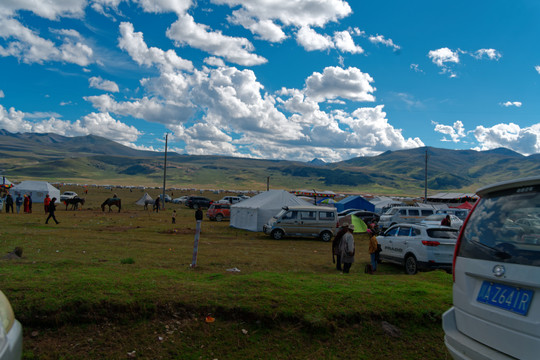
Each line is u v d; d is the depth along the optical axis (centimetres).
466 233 339
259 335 488
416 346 482
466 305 318
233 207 2981
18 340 285
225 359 434
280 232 2264
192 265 984
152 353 439
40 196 5256
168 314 520
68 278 633
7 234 1700
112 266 906
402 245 1210
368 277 810
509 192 315
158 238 1956
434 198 5872
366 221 3512
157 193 13275
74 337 466
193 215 4188
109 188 17250
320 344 477
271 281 661
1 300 306
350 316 525
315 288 623
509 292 282
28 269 765
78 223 2584
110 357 427
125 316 508
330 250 1811
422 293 617
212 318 514
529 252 273
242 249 1647
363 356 455
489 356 283
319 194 6088
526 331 260
